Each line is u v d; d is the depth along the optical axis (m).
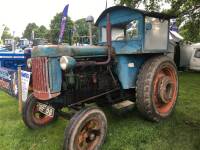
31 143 3.81
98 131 3.52
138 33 4.29
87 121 3.34
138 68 4.41
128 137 3.90
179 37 12.01
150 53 4.51
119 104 4.47
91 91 4.03
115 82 4.26
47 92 3.43
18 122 4.61
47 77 3.41
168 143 3.73
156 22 4.43
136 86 4.27
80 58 3.74
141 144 3.74
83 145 3.37
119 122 4.52
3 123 4.60
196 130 4.16
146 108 4.24
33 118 4.25
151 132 4.07
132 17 4.37
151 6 10.66
